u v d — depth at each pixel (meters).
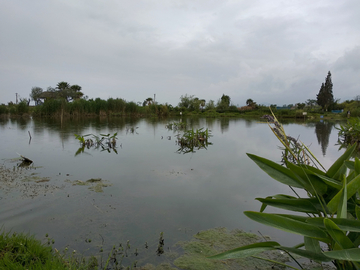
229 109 39.88
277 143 8.07
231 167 4.91
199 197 3.32
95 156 5.79
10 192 3.36
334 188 1.54
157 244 2.24
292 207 1.56
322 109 42.81
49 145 7.07
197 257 2.07
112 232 2.42
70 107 20.77
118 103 24.58
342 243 1.14
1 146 6.83
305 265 1.97
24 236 2.05
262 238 2.36
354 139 7.69
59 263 1.71
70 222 2.59
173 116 31.08
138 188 3.63
